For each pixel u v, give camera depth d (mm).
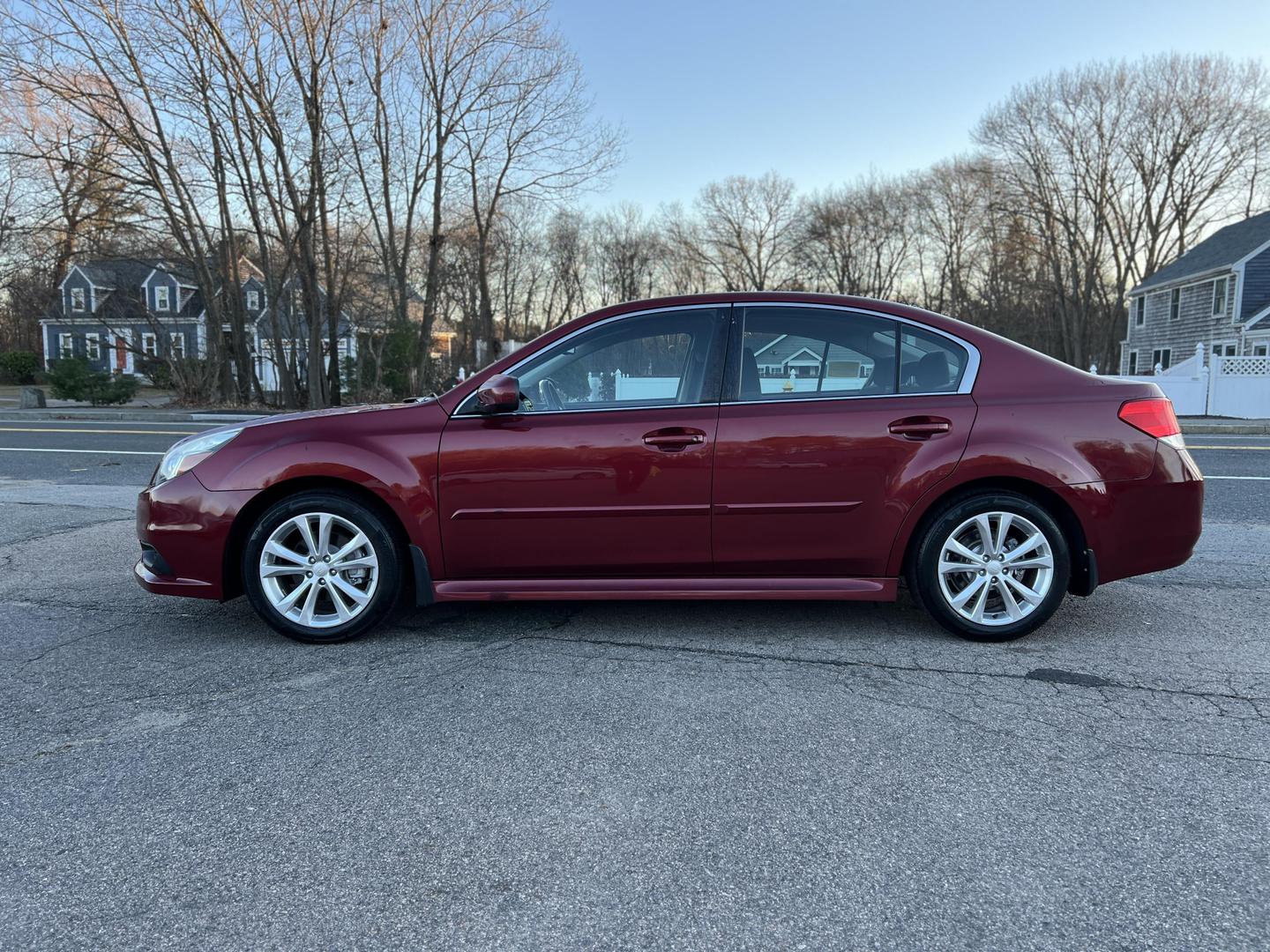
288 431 3812
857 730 2910
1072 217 41062
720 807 2420
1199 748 2758
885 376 3734
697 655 3656
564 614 4289
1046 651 3666
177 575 3793
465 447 3693
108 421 20141
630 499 3668
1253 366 20078
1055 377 3734
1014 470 3594
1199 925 1905
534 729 2938
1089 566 3664
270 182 23531
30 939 1875
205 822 2357
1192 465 3736
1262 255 28031
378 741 2850
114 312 32250
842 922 1928
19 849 2230
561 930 1910
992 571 3723
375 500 3779
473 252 36062
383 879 2100
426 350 28000
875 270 58312
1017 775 2592
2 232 23188
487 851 2219
